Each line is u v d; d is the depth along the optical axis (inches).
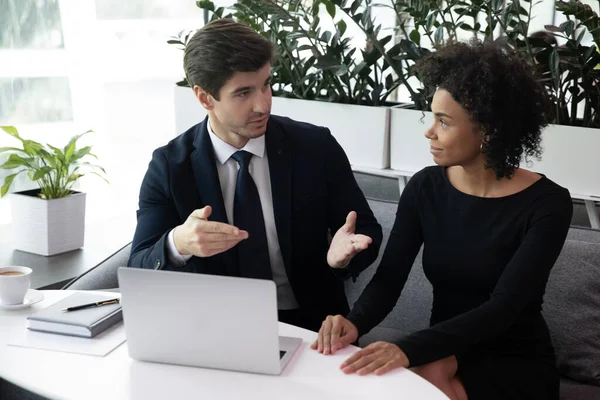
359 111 101.4
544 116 71.6
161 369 56.8
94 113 154.0
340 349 61.1
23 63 140.9
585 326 80.2
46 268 114.6
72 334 61.9
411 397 52.3
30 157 120.0
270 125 80.0
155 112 164.4
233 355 55.9
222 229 62.7
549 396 70.8
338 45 107.7
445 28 111.8
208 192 76.8
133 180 163.9
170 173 77.0
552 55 94.0
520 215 71.6
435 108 70.2
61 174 121.6
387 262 76.6
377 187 111.4
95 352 59.1
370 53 105.3
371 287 75.2
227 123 74.3
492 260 71.8
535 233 70.0
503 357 71.4
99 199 158.6
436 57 71.4
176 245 66.2
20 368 56.2
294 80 110.8
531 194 71.9
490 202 72.9
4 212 142.9
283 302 79.7
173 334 56.6
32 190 123.3
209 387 53.8
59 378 54.9
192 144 78.8
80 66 149.3
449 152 70.7
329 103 103.4
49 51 143.6
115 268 89.4
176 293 55.2
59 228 121.0
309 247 79.6
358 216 80.0
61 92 146.9
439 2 103.2
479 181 73.6
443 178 76.2
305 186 78.8
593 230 85.1
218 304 54.5
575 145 89.7
